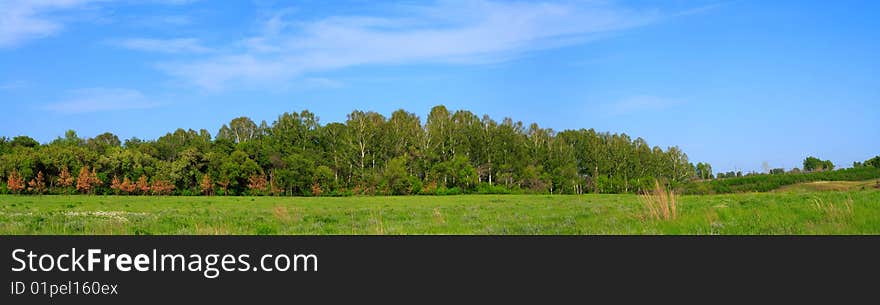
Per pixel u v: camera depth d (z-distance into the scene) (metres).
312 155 121.31
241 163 109.62
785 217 21.84
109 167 104.94
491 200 69.75
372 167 120.56
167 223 27.27
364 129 122.38
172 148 125.56
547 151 136.38
